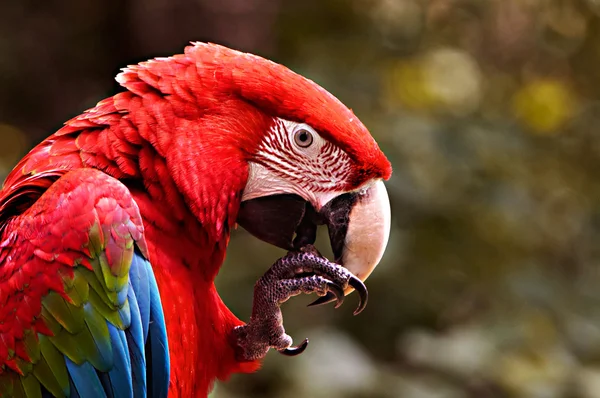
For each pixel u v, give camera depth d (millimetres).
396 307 8805
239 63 4508
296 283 4547
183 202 4301
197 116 4371
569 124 11016
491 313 8773
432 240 9016
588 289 9203
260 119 4488
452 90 11266
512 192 9266
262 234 4660
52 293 3998
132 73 4387
